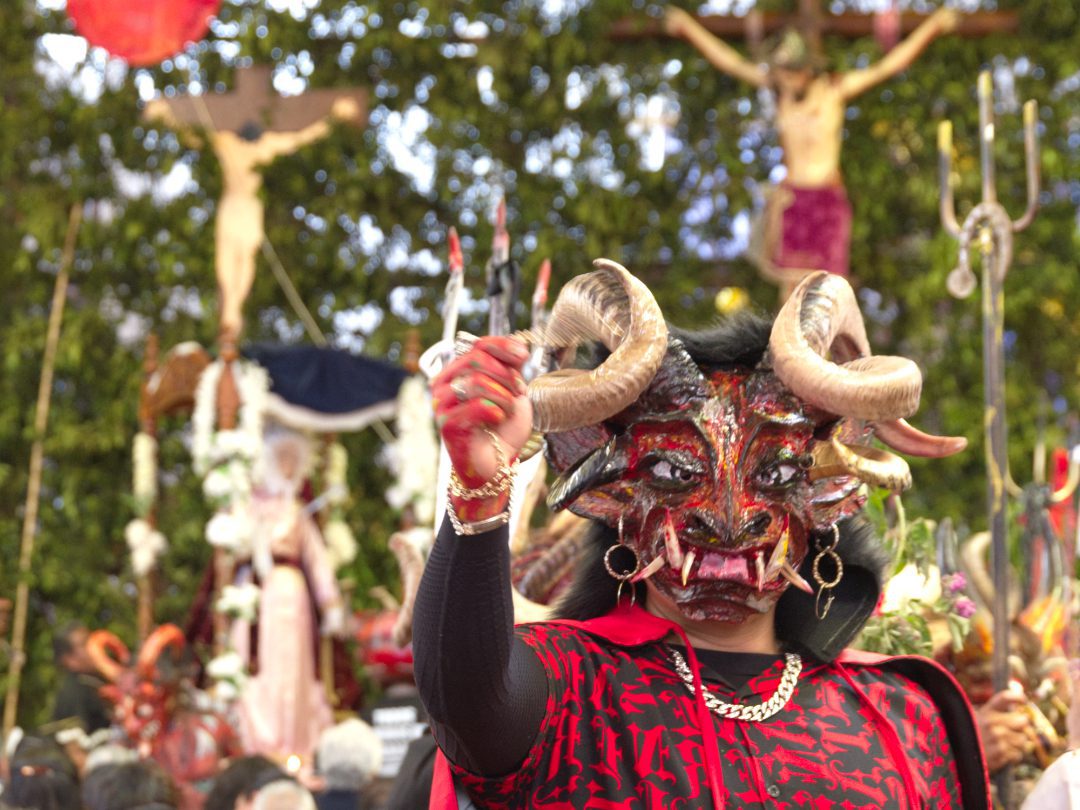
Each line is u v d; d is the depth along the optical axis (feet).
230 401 26.68
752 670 7.15
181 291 35.68
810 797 6.66
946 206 13.24
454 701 5.96
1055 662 12.35
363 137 35.65
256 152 32.53
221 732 21.09
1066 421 34.47
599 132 35.65
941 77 35.22
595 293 7.02
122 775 14.71
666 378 6.93
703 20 34.71
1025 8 35.24
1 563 34.04
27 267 34.96
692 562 6.93
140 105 35.81
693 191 35.40
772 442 6.95
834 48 35.01
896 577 10.22
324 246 35.19
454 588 5.85
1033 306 34.55
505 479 5.82
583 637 7.01
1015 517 15.42
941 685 7.54
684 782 6.60
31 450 35.14
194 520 34.19
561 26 35.60
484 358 5.81
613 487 7.11
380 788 15.16
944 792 7.28
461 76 35.60
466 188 35.58
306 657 26.43
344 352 27.71
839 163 34.71
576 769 6.56
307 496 27.45
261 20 35.73
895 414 6.72
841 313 7.14
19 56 36.19
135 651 32.89
